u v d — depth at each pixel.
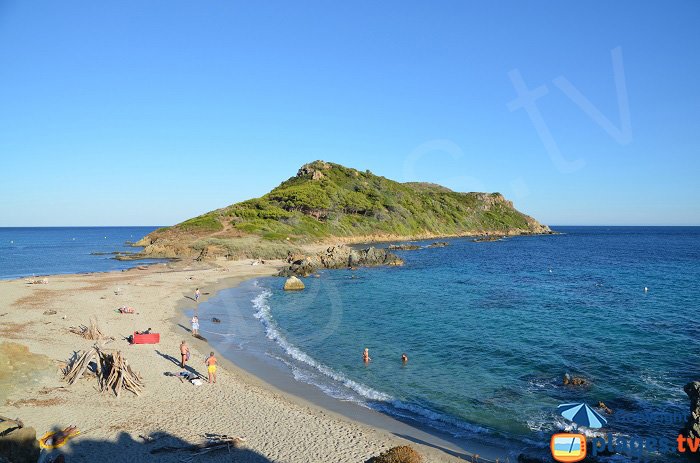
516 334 32.50
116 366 19.70
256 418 17.70
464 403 20.31
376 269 76.81
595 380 22.92
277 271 71.31
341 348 29.47
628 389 21.58
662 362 25.66
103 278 59.84
